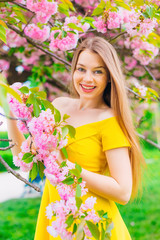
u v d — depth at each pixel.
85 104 1.85
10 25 2.25
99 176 1.63
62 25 2.25
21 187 8.13
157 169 8.81
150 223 5.02
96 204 1.69
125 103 1.78
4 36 1.61
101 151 1.75
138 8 2.36
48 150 1.44
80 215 1.35
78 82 1.81
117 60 1.81
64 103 1.99
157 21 2.52
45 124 1.37
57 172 1.42
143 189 2.10
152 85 4.66
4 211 6.02
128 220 5.04
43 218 1.86
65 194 1.39
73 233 1.34
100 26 2.43
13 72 4.30
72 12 3.29
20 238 4.66
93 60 1.75
